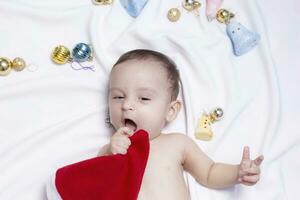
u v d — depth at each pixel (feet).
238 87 5.12
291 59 5.36
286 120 4.98
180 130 4.93
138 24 5.14
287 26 5.54
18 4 5.06
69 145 4.75
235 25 5.24
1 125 4.69
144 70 4.51
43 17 5.10
